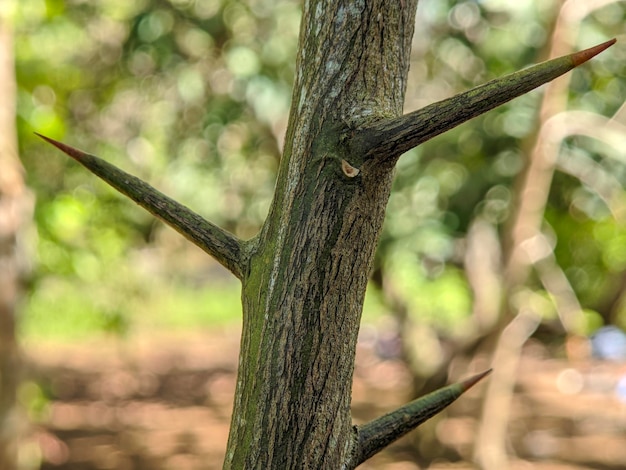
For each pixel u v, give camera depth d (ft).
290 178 3.36
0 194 13.39
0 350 13.42
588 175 17.95
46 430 29.53
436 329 24.61
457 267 21.72
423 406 3.58
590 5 15.21
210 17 20.20
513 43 17.81
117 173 3.59
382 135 3.15
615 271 23.25
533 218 16.90
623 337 33.12
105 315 23.61
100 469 25.09
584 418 29.86
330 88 3.36
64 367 42.11
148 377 41.37
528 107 18.12
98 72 21.56
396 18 3.45
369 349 43.68
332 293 3.28
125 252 23.08
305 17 3.55
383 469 23.35
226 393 38.32
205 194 22.13
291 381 3.28
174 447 28.17
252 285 3.42
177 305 62.13
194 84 20.74
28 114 17.04
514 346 20.65
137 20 20.08
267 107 19.75
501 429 20.70
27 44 17.13
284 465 3.28
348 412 3.41
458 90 19.20
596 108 18.44
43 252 19.38
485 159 19.40
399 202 19.39
